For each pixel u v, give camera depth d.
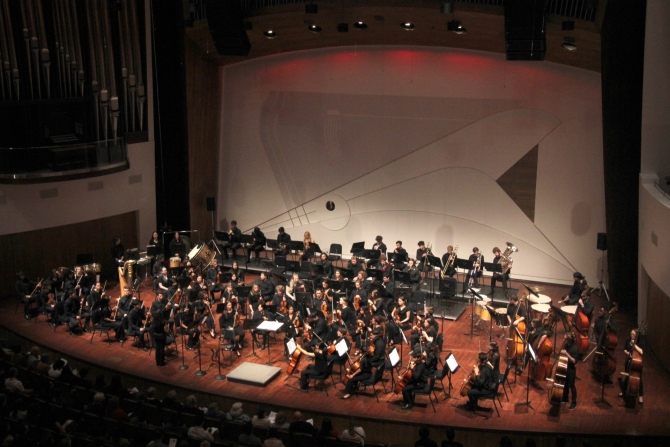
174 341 15.52
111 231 20.78
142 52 20.06
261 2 18.98
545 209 19.34
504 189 19.66
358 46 20.50
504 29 16.75
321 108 21.23
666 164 16.02
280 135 21.86
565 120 18.75
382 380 14.25
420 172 20.48
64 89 18.47
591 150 18.61
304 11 17.64
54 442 9.94
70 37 18.22
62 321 16.97
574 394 12.98
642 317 16.47
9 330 16.86
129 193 20.77
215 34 18.45
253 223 22.81
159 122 20.97
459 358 15.05
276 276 17.02
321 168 21.61
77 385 12.86
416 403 13.31
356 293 16.80
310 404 13.32
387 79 20.39
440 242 20.61
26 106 18.16
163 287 18.06
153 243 19.52
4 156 17.98
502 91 19.27
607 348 13.67
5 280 18.91
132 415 11.49
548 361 13.62
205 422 11.36
